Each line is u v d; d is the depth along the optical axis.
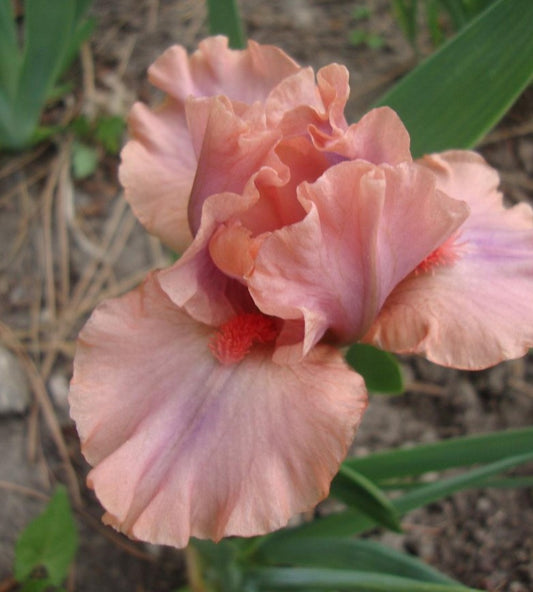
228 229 0.16
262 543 0.23
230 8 0.22
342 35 0.38
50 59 0.29
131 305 0.17
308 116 0.16
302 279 0.15
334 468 0.15
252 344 0.17
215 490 0.15
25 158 0.34
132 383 0.16
